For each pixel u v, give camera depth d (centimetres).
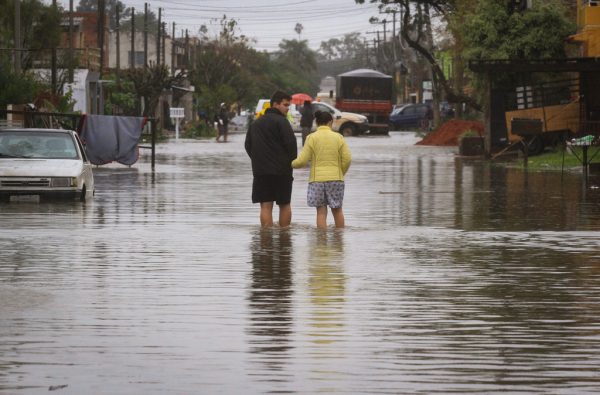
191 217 2688
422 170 4778
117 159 4881
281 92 2383
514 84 5759
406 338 1255
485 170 4756
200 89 13862
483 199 3250
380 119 11106
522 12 6047
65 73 7569
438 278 1702
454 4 7331
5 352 1178
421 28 7725
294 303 1477
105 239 2202
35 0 7388
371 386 1044
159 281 1659
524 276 1725
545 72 5562
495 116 5750
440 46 8262
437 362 1140
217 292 1562
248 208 2945
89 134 4825
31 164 3145
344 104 11088
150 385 1048
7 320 1352
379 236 2272
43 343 1223
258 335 1270
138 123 4881
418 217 2703
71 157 3253
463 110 10262
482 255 1977
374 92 11081
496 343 1231
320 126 2398
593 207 2973
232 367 1116
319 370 1103
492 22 6016
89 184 3281
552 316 1392
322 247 2080
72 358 1152
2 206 2998
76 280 1666
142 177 4297
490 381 1063
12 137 3288
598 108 5597
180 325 1326
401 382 1059
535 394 1020
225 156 6184
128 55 15262
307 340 1244
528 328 1316
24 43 7256
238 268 1798
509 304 1477
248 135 2427
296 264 1847
